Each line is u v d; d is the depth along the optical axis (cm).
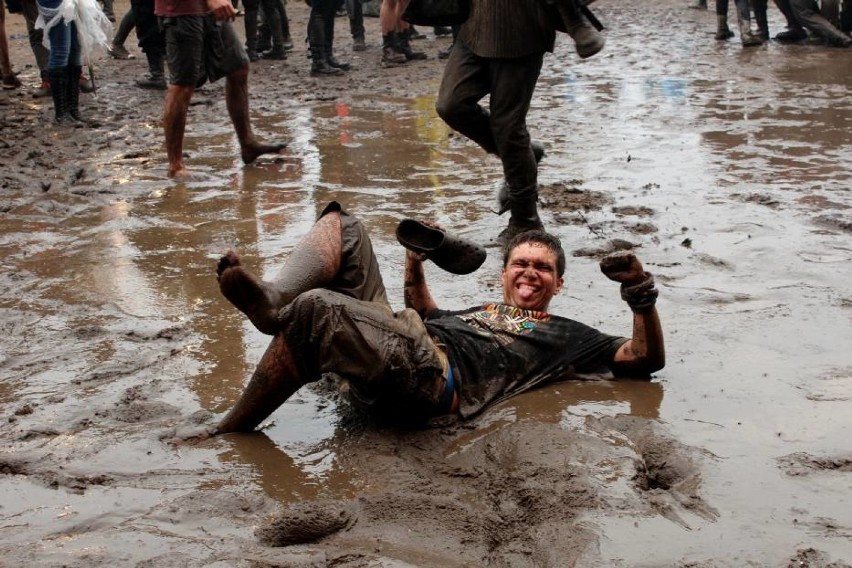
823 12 1619
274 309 364
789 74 1339
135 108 1224
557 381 421
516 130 612
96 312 528
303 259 390
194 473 349
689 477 338
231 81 869
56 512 324
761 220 666
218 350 469
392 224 688
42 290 566
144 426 388
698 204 716
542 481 330
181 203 765
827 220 657
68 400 413
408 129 1061
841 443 360
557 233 654
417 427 382
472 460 355
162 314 522
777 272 559
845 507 317
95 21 1117
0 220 723
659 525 305
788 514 313
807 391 406
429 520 309
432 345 387
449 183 815
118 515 321
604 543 295
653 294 403
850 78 1292
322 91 1330
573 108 1149
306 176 851
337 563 288
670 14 2145
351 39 1878
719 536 300
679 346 456
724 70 1397
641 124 1036
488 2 592
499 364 412
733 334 468
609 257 402
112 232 686
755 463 347
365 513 313
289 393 374
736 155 877
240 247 645
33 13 1267
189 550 297
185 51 823
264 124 1111
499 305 436
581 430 373
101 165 909
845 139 934
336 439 374
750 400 399
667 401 400
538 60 608
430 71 1491
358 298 407
